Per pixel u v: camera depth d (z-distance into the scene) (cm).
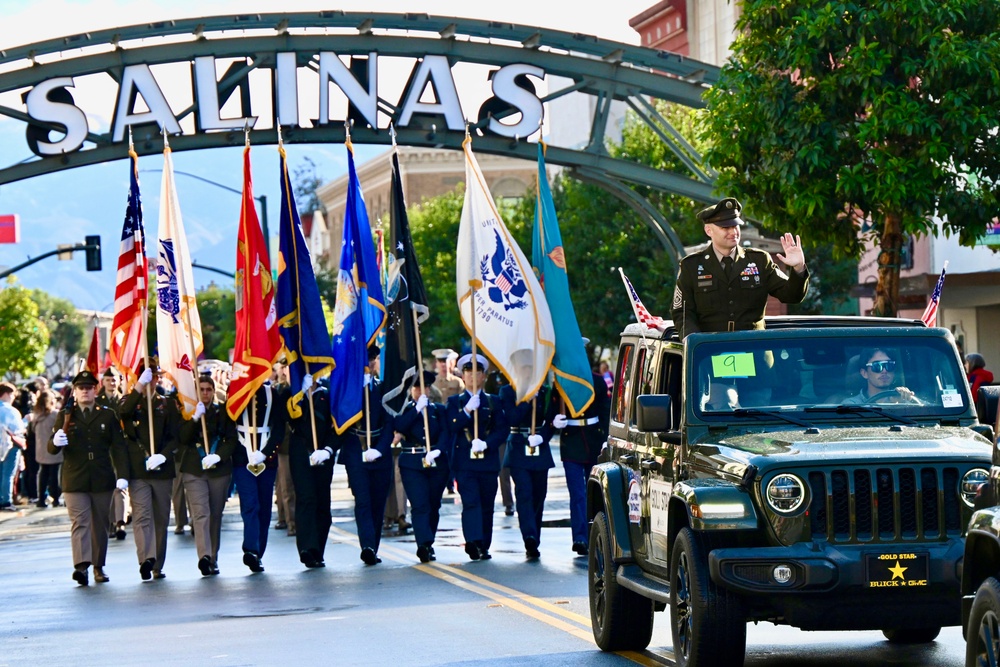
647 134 6938
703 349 1493
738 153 3091
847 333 1502
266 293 2725
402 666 1560
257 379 2623
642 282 7306
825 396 1472
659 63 4312
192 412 2619
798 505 1299
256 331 2653
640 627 1616
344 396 2697
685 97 4338
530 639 1722
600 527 1667
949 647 1639
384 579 2402
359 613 1994
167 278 2755
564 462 2705
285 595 2245
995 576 1072
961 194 2919
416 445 2652
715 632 1317
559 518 3384
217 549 2670
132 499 2575
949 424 1449
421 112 4212
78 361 4591
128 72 4131
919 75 2944
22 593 2461
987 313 4834
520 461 2670
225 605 2155
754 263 1545
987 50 2845
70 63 4112
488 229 2803
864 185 2894
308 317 2744
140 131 4169
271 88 4228
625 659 1577
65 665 1659
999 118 2864
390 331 2781
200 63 4162
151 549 2570
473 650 1652
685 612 1380
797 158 2961
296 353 2720
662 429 1447
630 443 1669
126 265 2794
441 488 2686
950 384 1478
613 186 4431
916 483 1298
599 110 4344
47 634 1936
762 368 1484
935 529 1303
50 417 4516
